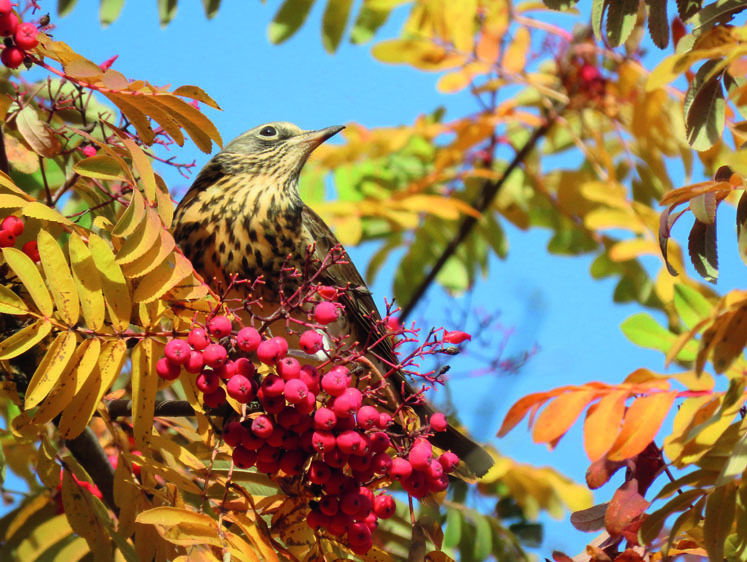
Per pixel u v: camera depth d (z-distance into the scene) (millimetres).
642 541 5707
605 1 6402
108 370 5246
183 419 7703
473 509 9359
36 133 6531
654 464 6156
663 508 5734
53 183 7664
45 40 5875
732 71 5543
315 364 7340
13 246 6105
